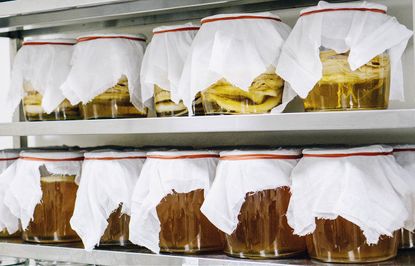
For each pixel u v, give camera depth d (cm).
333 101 117
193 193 131
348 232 117
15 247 147
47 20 173
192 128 127
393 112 109
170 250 132
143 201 129
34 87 151
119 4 160
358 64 114
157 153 130
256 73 122
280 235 123
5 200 147
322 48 118
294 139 156
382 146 120
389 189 115
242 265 122
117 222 141
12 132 149
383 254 118
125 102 144
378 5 119
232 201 121
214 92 126
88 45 144
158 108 139
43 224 145
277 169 122
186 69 129
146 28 177
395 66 120
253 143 161
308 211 117
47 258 143
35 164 144
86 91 141
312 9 120
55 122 144
